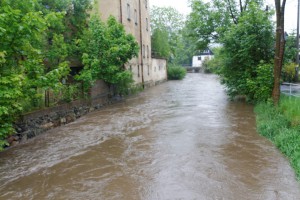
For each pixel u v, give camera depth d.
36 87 8.98
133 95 21.41
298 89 14.20
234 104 15.32
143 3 26.75
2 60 6.61
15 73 7.41
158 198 5.31
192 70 64.56
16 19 7.14
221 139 8.77
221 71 15.70
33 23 7.26
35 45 10.66
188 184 5.82
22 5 8.20
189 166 6.75
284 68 17.55
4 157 7.78
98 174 6.50
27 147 8.62
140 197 5.38
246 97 15.77
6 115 7.44
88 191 5.70
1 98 6.78
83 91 14.13
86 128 10.88
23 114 9.24
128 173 6.49
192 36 20.59
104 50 15.29
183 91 23.83
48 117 10.64
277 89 11.23
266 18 13.70
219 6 19.14
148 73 28.83
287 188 5.54
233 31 14.23
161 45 38.69
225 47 14.59
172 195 5.41
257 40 13.44
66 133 10.18
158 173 6.43
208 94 20.97
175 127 10.48
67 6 14.21
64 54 13.22
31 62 8.19
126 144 8.66
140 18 25.50
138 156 7.56
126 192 5.60
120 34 16.44
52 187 5.94
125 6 21.11
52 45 13.08
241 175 6.18
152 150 7.99
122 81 18.42
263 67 12.59
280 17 10.71
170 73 40.75
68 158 7.61
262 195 5.30
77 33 15.51
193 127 10.38
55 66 12.80
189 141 8.69
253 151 7.61
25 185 6.07
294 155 6.80
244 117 11.77
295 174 6.14
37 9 11.87
